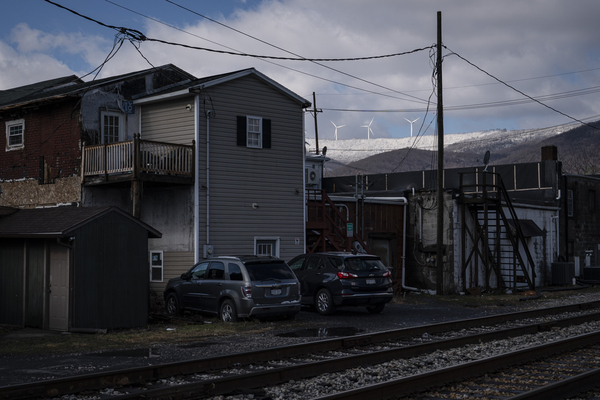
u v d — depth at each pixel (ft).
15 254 50.96
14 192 79.05
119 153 66.49
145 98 75.51
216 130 73.36
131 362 33.37
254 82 77.61
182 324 51.34
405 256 94.89
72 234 46.60
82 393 25.41
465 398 24.91
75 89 76.28
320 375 29.30
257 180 76.95
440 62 82.48
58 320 47.52
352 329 47.78
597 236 129.80
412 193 95.35
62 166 73.77
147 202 75.56
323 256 59.06
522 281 98.94
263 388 26.55
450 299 77.46
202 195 71.20
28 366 32.30
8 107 78.48
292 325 50.08
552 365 32.04
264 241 77.71
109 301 48.83
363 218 88.38
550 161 115.03
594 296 86.22
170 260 72.43
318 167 120.06
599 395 25.41
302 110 82.94
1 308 51.37
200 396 24.89
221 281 52.54
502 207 95.04
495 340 41.06
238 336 44.01
